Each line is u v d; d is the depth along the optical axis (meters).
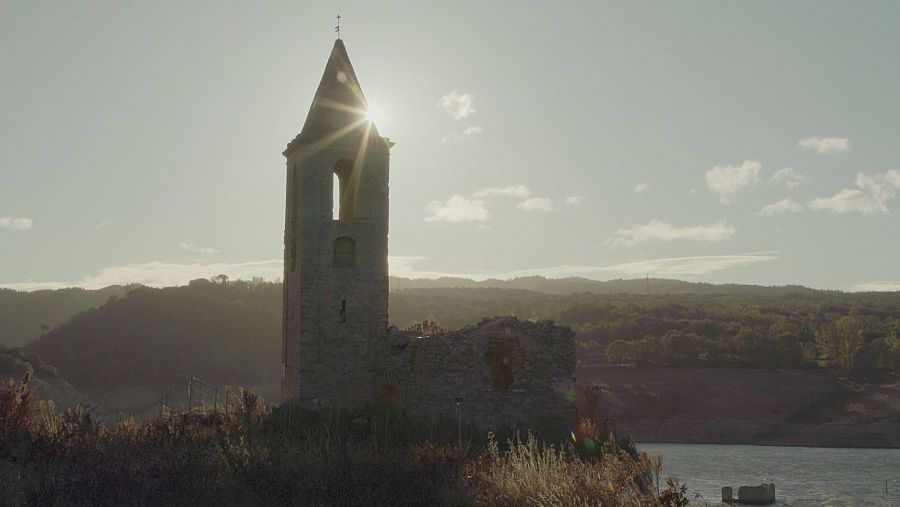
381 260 48.38
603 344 146.75
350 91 49.47
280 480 28.25
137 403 101.12
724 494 55.12
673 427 113.00
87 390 110.75
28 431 32.59
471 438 40.19
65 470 27.11
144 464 27.84
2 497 24.98
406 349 45.84
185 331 127.56
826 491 63.56
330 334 47.34
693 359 132.12
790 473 75.56
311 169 48.00
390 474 28.77
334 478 28.22
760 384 122.44
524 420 44.22
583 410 46.28
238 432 37.66
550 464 30.73
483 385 44.16
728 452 97.00
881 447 103.19
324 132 48.28
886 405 112.94
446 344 44.31
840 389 120.38
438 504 27.14
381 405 46.50
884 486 66.50
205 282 161.00
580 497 24.95
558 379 44.84
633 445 44.28
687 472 75.69
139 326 130.38
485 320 46.66
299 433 39.47
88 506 24.80
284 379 50.03
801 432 109.12
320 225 47.78
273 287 165.00
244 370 119.81
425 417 44.03
